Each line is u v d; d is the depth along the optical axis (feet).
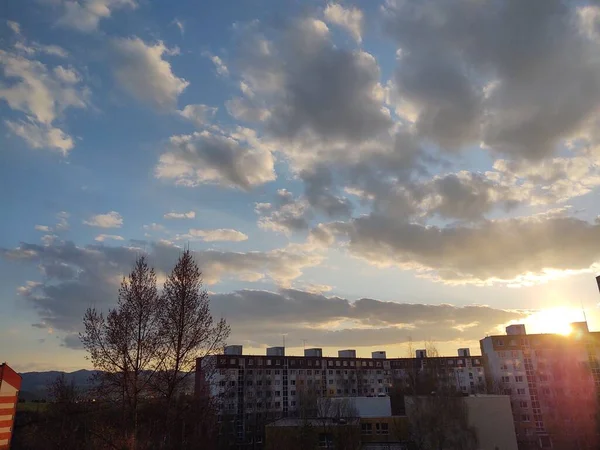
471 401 214.07
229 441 256.73
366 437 210.59
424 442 199.82
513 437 207.21
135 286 98.89
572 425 301.22
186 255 106.01
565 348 325.01
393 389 293.43
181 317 100.22
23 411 173.17
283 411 365.20
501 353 333.21
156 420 95.71
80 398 99.60
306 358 401.90
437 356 280.31
